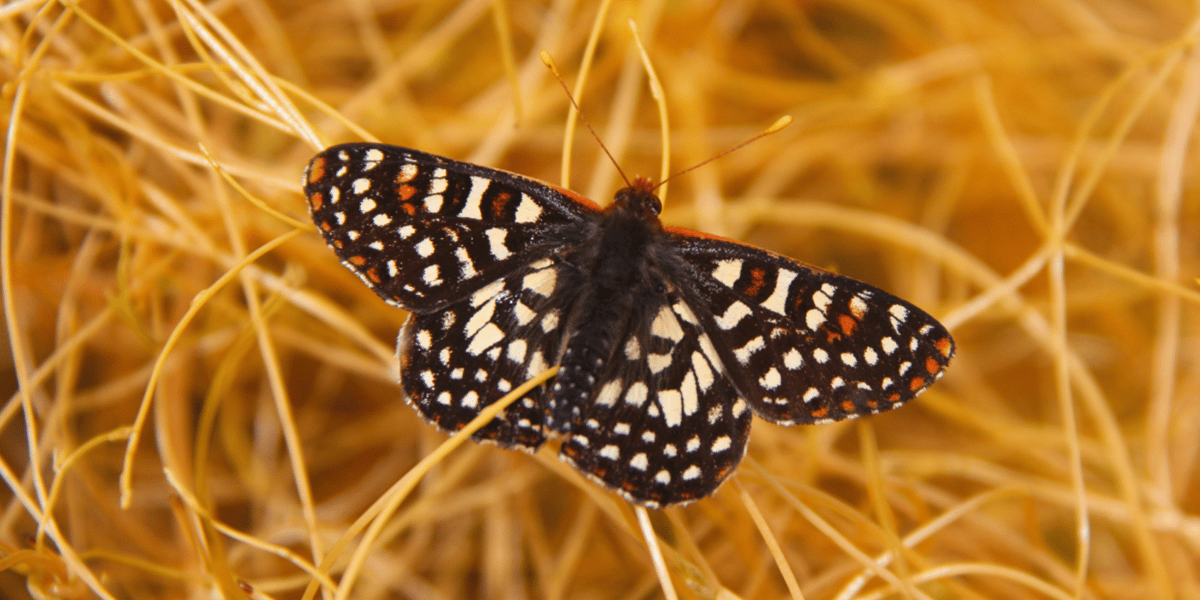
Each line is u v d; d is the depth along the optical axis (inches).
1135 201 12.9
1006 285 11.8
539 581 12.3
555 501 12.4
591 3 12.7
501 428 10.9
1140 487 12.1
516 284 11.1
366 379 12.5
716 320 11.1
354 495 12.4
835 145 13.0
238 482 12.4
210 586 11.3
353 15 12.8
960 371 12.8
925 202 13.1
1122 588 12.0
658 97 11.2
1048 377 12.9
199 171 12.0
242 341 11.5
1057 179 13.0
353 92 12.6
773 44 13.4
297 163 12.4
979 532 12.2
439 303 11.0
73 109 11.8
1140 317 12.8
